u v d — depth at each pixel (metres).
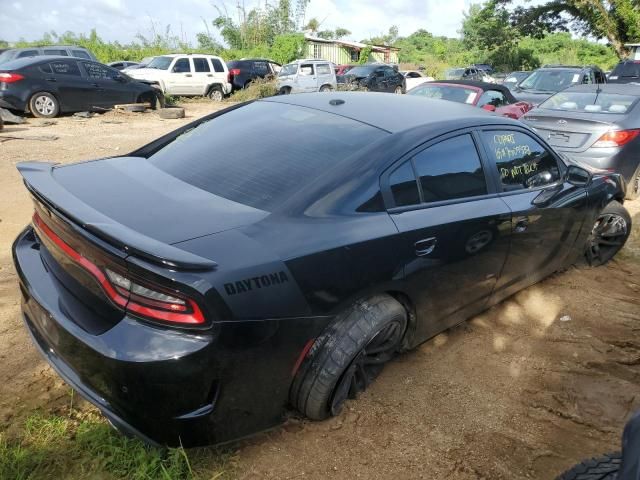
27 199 6.23
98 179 2.82
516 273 3.82
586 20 34.41
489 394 3.18
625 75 18.03
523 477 2.61
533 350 3.67
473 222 3.17
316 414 2.69
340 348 2.60
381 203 2.77
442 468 2.62
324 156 2.85
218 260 2.18
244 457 2.57
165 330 2.09
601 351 3.71
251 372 2.29
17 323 3.56
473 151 3.35
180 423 2.19
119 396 2.18
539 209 3.74
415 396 3.11
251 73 21.95
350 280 2.55
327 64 20.91
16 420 2.68
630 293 4.62
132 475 2.39
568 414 3.07
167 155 3.21
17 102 12.66
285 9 43.25
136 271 2.06
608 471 2.05
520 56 43.62
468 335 3.80
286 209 2.54
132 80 14.92
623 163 7.00
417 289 2.96
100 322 2.23
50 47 17.67
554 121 7.39
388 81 22.05
